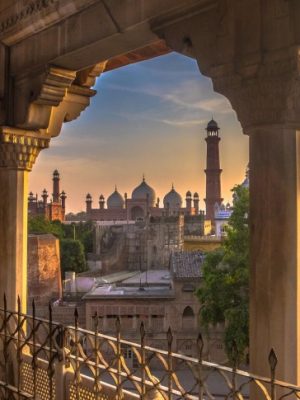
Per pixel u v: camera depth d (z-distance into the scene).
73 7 5.73
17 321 5.53
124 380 4.33
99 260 67.38
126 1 5.24
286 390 3.70
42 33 6.38
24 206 7.08
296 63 3.80
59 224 79.69
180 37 4.76
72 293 46.94
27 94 6.68
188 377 20.62
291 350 3.80
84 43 5.74
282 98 3.92
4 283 6.93
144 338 4.11
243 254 26.11
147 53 7.88
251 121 4.11
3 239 7.00
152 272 58.34
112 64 8.47
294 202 3.92
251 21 4.08
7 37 6.77
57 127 7.21
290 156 3.94
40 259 46.59
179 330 35.00
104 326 35.66
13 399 5.39
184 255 39.22
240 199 26.48
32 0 6.23
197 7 4.57
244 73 4.13
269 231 3.96
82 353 4.86
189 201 112.94
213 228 81.88
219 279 26.33
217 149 98.00
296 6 3.82
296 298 3.86
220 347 32.22
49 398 5.24
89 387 5.11
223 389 16.50
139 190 99.38
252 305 4.03
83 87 7.31
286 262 3.87
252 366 3.98
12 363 6.55
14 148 6.91
